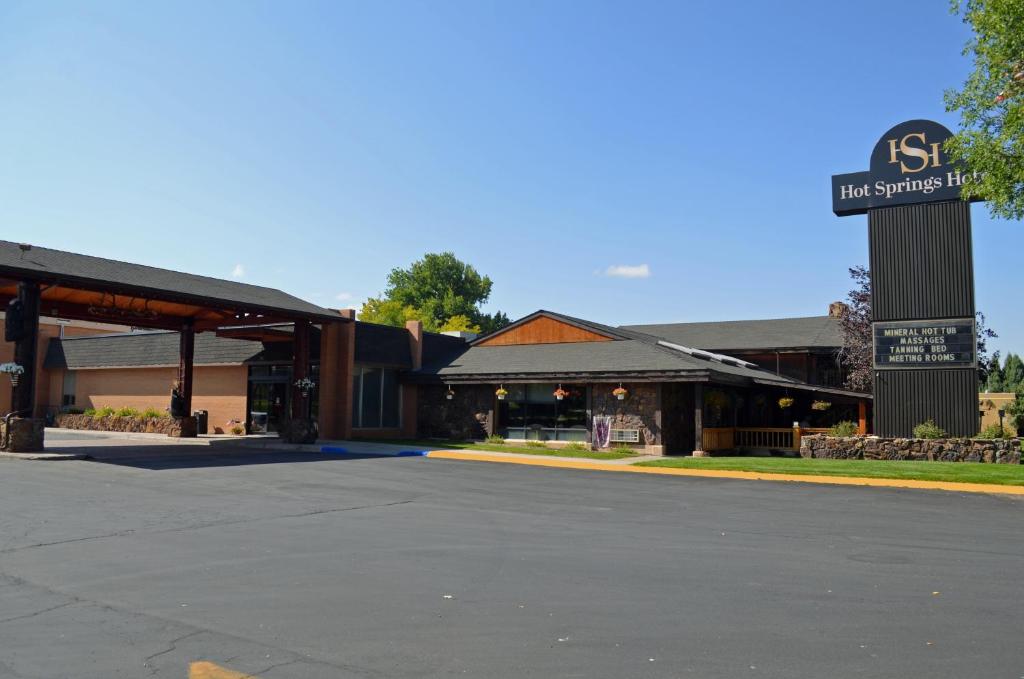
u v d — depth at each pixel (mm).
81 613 6281
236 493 13711
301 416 25547
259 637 5707
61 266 20578
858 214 23969
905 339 22656
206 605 6539
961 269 22172
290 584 7266
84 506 11773
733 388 30078
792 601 6797
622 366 25891
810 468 19031
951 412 22016
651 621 6164
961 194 19625
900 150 23156
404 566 8078
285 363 29719
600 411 26328
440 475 17578
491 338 33062
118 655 5301
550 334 31359
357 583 7328
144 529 10023
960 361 21969
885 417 22719
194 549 8820
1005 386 61250
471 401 29344
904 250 22891
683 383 27281
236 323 27453
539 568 8062
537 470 19453
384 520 11102
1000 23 17125
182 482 15125
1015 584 7469
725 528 10789
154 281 22297
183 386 29234
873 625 6062
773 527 10891
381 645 5539
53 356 38406
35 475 15602
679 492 15141
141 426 31031
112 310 26359
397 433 30500
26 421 20016
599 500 13789
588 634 5812
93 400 36781
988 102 18031
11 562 8062
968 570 8094
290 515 11422
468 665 5133
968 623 6117
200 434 31156
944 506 13250
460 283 83938
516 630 5902
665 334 40688
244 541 9328
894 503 13617
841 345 33938
